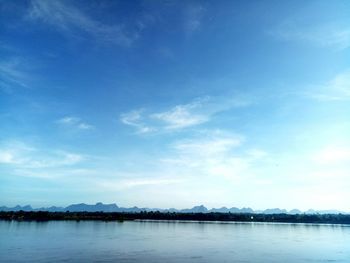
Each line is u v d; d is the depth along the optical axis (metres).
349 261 54.56
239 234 119.12
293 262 52.97
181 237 99.25
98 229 130.50
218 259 54.47
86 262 48.66
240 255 59.78
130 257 54.16
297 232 139.75
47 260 49.94
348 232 143.75
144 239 88.00
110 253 58.38
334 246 77.38
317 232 141.75
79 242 75.56
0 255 54.41
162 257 55.25
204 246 73.88
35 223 172.62
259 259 55.41
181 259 53.69
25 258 51.56
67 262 48.34
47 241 76.69
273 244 80.69
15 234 95.56
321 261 54.38
